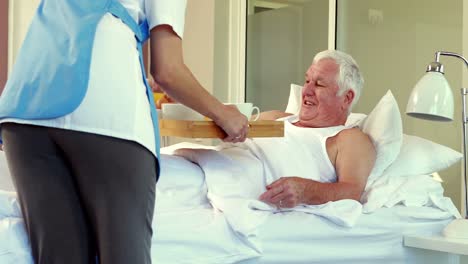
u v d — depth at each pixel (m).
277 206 1.69
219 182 1.70
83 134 1.17
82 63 1.19
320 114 2.02
